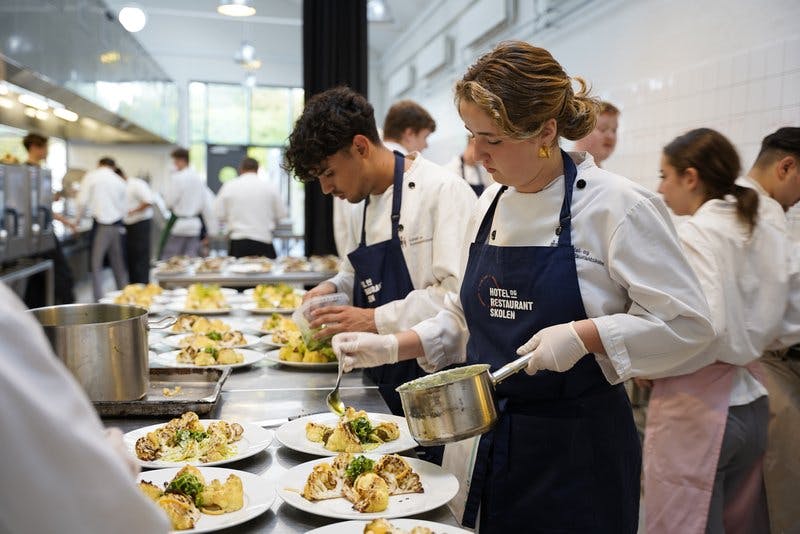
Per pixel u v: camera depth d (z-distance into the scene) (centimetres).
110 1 1143
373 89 1295
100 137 1065
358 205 230
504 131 125
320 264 469
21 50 493
